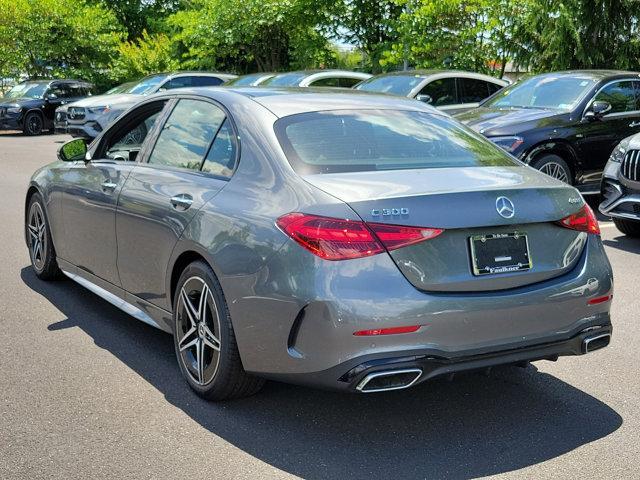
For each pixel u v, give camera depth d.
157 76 18.55
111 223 4.80
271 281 3.38
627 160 7.66
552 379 4.32
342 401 3.98
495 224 3.44
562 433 3.63
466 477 3.19
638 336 5.07
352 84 16.00
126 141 5.12
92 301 5.75
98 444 3.44
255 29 26.52
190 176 4.21
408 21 19.31
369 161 3.76
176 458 3.32
